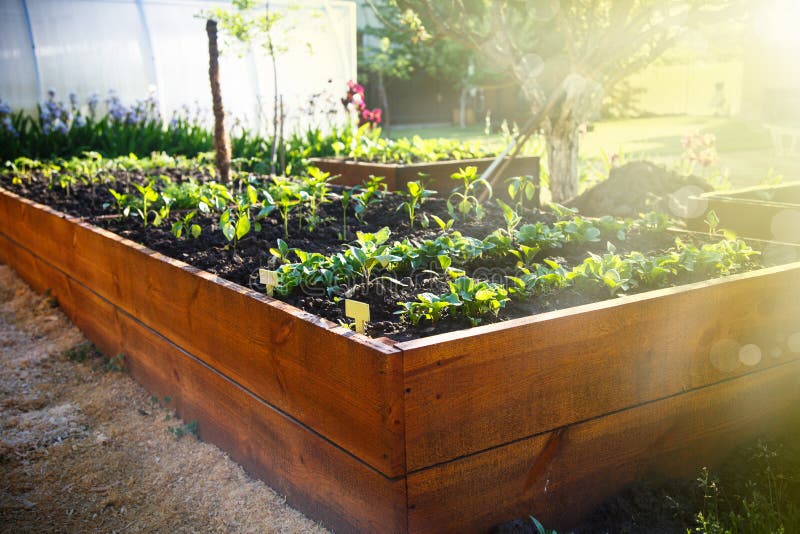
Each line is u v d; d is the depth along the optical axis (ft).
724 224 13.32
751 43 49.62
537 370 6.93
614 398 7.50
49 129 27.22
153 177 20.95
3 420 11.09
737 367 8.35
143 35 31.22
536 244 11.10
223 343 9.04
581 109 18.98
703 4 16.52
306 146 27.99
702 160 21.42
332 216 14.94
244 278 10.44
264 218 14.79
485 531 6.93
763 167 32.89
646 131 56.49
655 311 7.57
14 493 9.02
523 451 7.02
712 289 7.93
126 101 31.40
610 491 7.72
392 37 58.23
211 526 8.03
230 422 9.27
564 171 19.65
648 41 18.58
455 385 6.45
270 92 33.40
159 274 10.51
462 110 76.48
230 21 20.25
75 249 14.08
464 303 8.13
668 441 8.02
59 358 13.56
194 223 14.38
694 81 74.79
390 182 19.74
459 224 13.78
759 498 7.37
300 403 7.61
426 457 6.40
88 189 19.92
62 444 10.24
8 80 28.94
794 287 8.58
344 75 34.78
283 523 7.82
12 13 28.55
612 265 9.08
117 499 8.75
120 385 12.13
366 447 6.64
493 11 17.34
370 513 6.81
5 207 19.33
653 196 16.99
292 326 7.47
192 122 32.65
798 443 8.50
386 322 8.12
